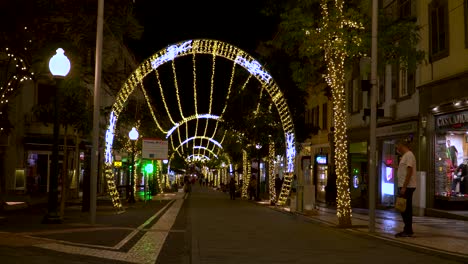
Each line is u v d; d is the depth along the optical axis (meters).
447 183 23.05
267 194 52.41
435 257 11.40
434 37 24.00
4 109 22.53
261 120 35.53
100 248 12.02
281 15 18.34
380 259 11.08
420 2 25.28
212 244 13.46
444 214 22.22
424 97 24.62
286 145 30.23
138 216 22.28
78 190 37.97
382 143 29.62
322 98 42.34
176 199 42.97
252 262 10.62
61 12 20.30
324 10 17.89
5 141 32.38
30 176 35.72
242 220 21.34
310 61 20.42
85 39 21.73
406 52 18.36
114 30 22.08
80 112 21.80
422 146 24.70
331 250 12.44
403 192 14.55
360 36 17.72
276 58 34.12
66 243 12.53
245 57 26.89
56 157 17.30
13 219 18.75
